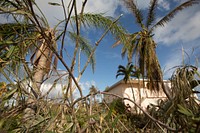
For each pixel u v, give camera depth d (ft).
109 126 4.58
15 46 4.57
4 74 4.41
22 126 4.05
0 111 4.23
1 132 3.80
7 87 4.62
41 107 4.36
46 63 6.36
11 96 4.32
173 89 5.26
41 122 4.05
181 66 5.48
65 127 4.22
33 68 5.78
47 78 5.43
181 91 4.88
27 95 4.63
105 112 4.97
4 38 4.96
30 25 4.97
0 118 3.96
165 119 5.44
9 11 3.98
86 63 5.84
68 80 5.41
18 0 4.11
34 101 4.43
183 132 3.61
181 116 4.10
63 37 5.20
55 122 4.24
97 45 6.05
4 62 4.55
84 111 4.91
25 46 5.04
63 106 4.61
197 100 4.93
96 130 4.39
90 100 4.75
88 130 4.25
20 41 4.66
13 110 4.21
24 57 5.03
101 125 4.38
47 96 4.72
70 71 4.86
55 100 4.89
